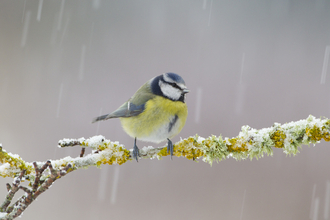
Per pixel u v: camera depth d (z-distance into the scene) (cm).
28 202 422
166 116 667
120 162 533
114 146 532
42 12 1555
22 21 1510
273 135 485
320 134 455
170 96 681
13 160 487
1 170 484
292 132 476
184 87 685
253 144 493
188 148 529
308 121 471
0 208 420
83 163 518
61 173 424
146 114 670
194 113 1169
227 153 514
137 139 700
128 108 688
